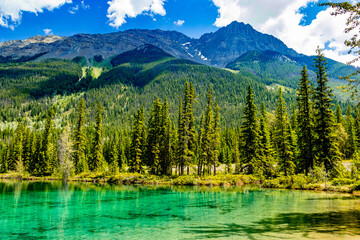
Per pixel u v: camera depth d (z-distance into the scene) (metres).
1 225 17.08
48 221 18.17
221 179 47.31
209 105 61.34
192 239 13.29
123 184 49.97
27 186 45.81
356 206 21.88
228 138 107.19
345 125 74.94
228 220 17.72
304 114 43.91
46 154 80.81
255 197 29.08
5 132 155.62
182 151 56.81
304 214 18.86
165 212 21.14
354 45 15.09
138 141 62.28
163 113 63.12
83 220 18.41
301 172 46.50
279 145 49.88
